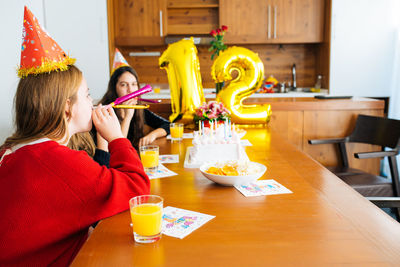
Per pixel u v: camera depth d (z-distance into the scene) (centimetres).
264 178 123
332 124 257
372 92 439
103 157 145
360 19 425
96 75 427
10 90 251
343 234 81
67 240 89
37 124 92
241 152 142
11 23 250
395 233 82
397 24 424
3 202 83
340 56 432
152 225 78
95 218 88
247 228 85
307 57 486
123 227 87
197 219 91
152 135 193
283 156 153
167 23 470
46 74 92
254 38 442
